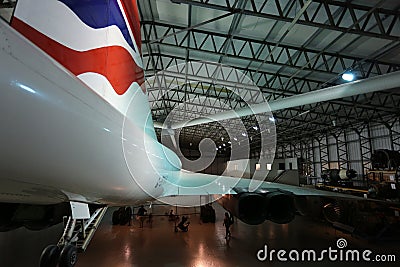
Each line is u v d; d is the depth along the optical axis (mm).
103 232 10898
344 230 8141
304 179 19406
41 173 828
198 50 12633
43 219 3473
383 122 20609
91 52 1842
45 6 1611
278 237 10141
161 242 9484
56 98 784
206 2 8695
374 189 12703
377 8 8484
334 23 9453
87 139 937
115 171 1212
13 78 625
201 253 8258
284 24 10469
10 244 6316
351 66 12234
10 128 633
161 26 12078
